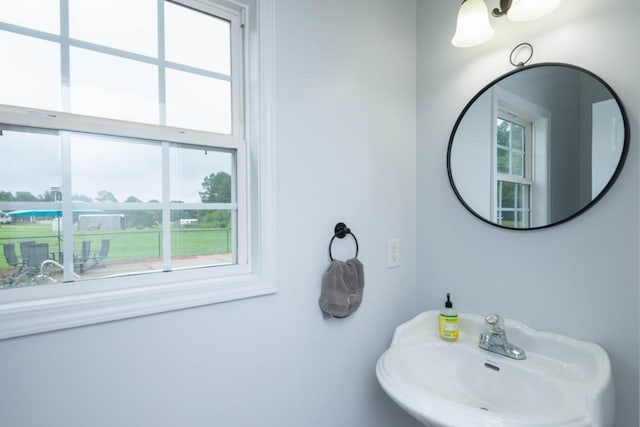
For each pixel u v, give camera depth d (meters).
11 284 0.74
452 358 1.13
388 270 1.38
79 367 0.75
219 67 1.03
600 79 0.94
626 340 0.90
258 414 1.02
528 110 1.10
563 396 0.85
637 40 0.88
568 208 1.00
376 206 1.33
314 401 1.14
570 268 1.01
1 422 0.67
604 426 0.77
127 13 0.88
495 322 1.08
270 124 1.02
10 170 0.73
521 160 1.11
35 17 0.77
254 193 1.03
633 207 0.89
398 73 1.40
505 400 1.00
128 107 0.88
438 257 1.39
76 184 0.80
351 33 1.24
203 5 0.99
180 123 0.96
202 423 0.91
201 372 0.91
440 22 1.37
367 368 1.30
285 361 1.07
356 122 1.25
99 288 0.82
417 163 1.47
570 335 1.01
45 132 0.77
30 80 0.76
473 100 1.25
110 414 0.78
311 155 1.12
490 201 1.20
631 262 0.89
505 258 1.17
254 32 1.02
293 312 1.08
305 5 1.10
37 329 0.69
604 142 0.93
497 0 1.17
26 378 0.69
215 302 0.92
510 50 1.15
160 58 0.93
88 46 0.82
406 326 1.22
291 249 1.08
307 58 1.11
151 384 0.84
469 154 1.26
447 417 0.74
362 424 1.28
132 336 0.81
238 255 1.05
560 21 1.02
